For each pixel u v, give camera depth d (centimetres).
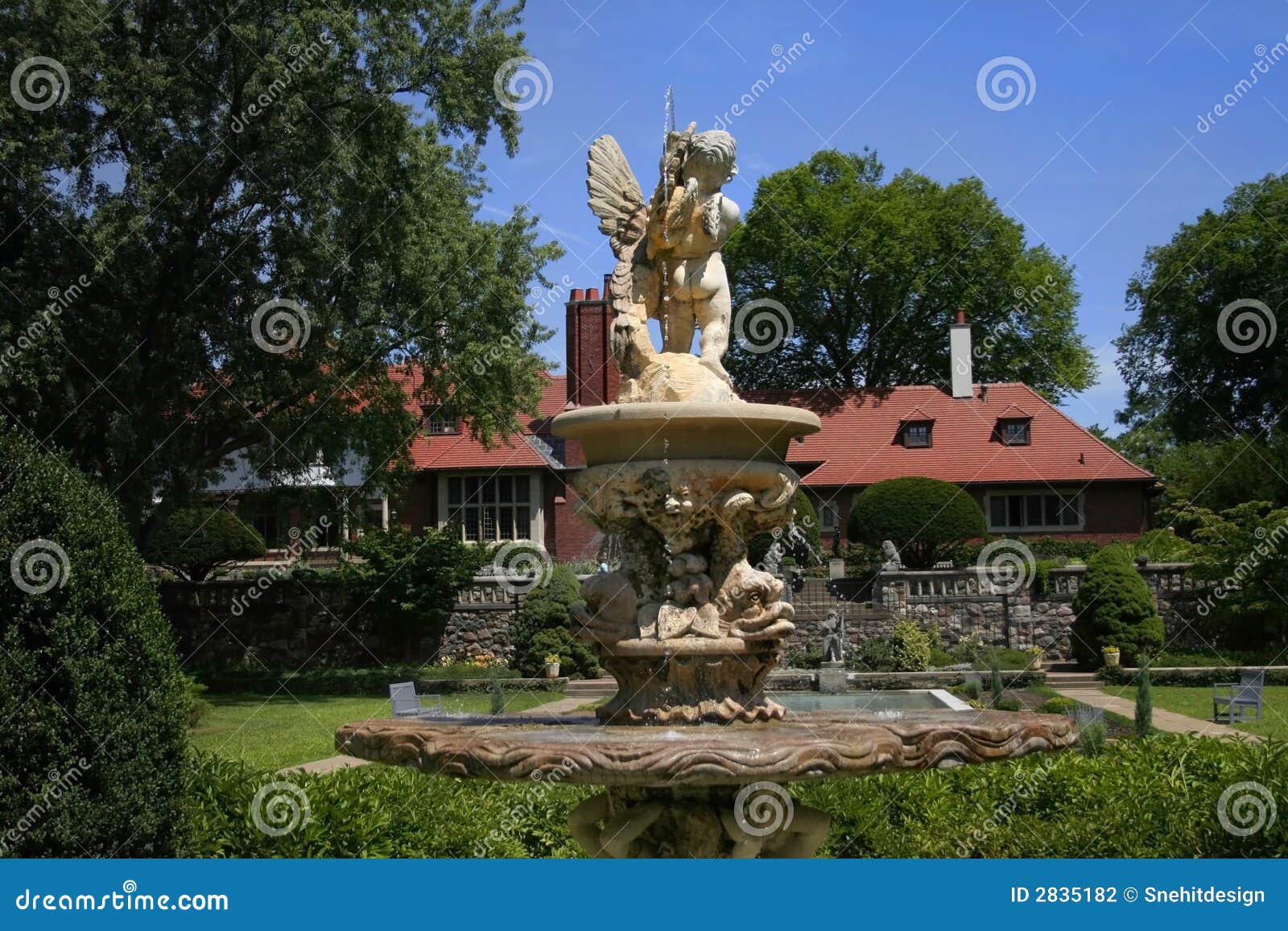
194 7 2389
